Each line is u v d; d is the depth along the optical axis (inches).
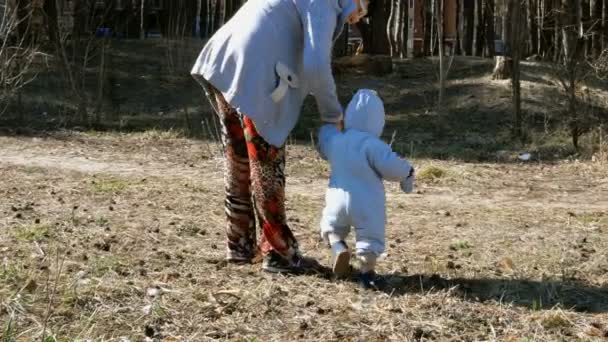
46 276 205.8
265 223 219.1
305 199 347.9
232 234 229.3
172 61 678.5
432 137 539.5
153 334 174.1
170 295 197.0
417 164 461.4
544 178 432.8
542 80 605.9
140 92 639.8
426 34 722.2
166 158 460.4
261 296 198.1
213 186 370.6
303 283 211.6
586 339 179.3
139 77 664.4
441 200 361.7
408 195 371.9
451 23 711.7
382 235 204.7
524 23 550.3
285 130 212.7
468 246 265.4
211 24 749.3
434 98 608.7
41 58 644.1
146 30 786.2
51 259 223.3
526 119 553.9
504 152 501.4
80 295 192.2
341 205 203.8
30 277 202.7
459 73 653.3
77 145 493.7
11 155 451.8
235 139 223.9
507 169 456.4
